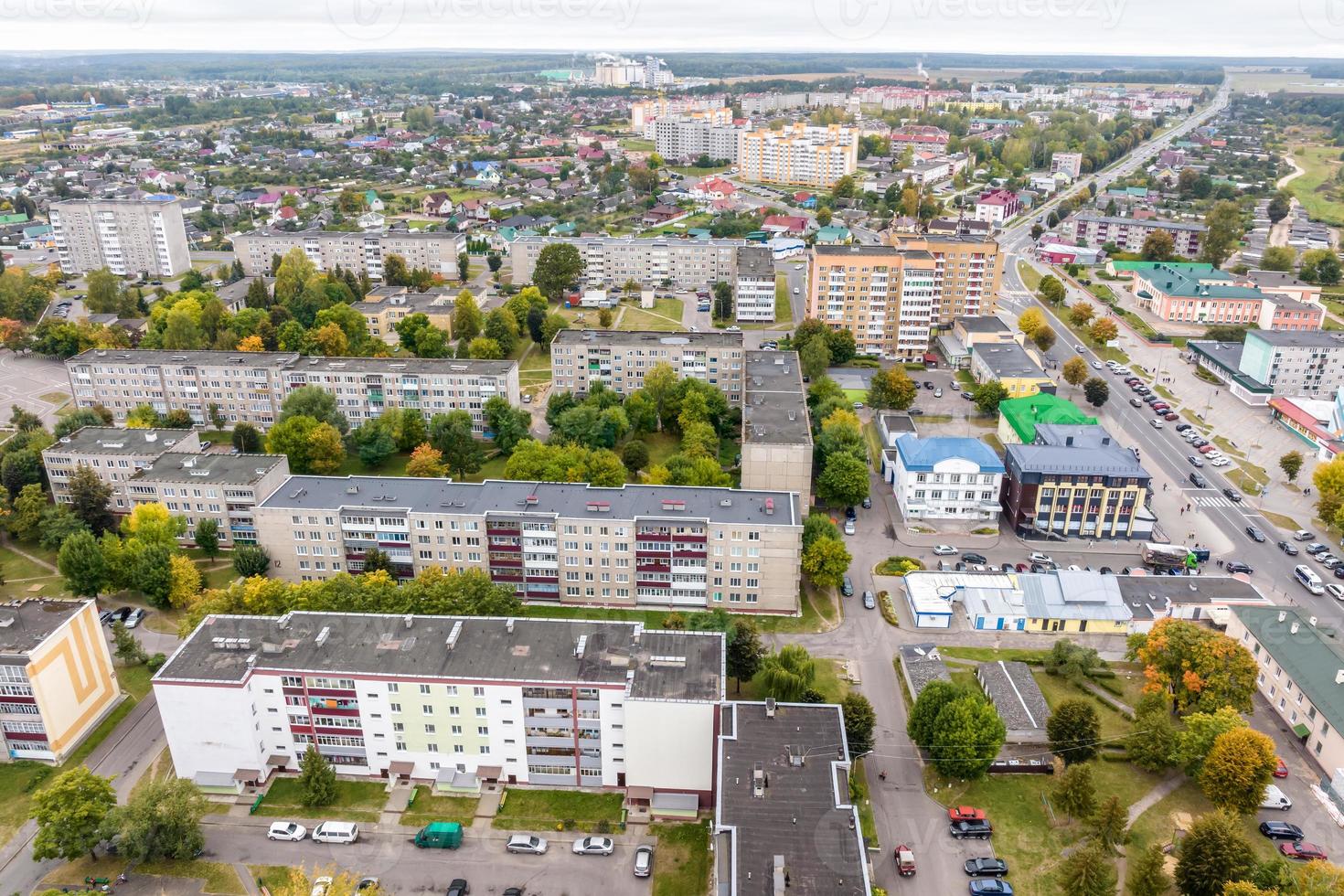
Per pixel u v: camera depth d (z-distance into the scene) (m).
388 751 160.62
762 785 130.12
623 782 160.50
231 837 149.75
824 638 199.62
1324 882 124.31
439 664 156.88
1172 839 146.62
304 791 157.00
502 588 197.12
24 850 147.25
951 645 198.00
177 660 158.50
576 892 139.50
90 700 173.88
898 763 164.12
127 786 159.50
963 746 155.75
